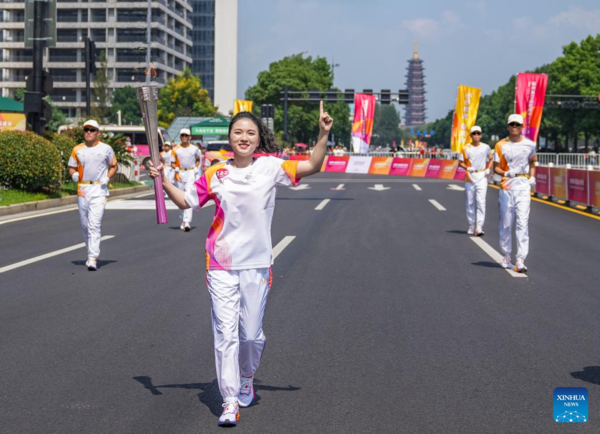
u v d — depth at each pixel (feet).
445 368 17.84
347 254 36.73
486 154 44.93
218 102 451.53
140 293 27.02
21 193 64.13
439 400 15.53
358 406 15.17
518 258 31.73
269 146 15.19
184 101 295.89
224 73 450.30
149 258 35.65
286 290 27.48
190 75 298.15
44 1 64.08
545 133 294.46
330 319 22.93
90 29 339.57
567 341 20.40
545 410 14.90
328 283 28.91
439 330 21.61
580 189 66.13
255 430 13.84
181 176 49.06
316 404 15.31
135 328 21.83
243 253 14.49
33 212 58.49
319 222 52.13
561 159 143.54
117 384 16.63
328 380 16.94
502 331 21.50
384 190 89.81
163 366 18.06
